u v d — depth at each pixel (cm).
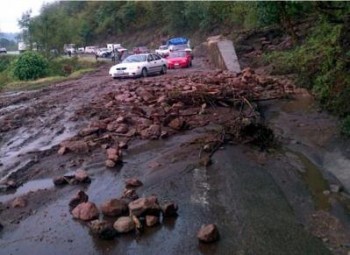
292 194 750
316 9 1268
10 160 918
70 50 5747
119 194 729
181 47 4031
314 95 1431
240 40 2967
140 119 1202
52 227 616
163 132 1077
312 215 671
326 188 783
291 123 1231
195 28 6700
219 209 669
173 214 645
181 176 807
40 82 2605
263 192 743
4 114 1420
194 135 1072
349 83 1202
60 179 782
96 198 714
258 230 605
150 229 602
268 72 2086
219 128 1107
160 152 955
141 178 802
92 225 592
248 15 2852
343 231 619
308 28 1956
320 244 577
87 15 9369
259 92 1568
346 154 958
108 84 2109
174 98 1375
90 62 4641
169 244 564
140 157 928
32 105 1579
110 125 1129
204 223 622
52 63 4084
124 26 8462
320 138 1083
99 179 805
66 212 663
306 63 1555
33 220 640
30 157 933
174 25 7112
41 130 1182
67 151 958
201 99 1361
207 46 3969
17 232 605
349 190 786
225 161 878
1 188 759
